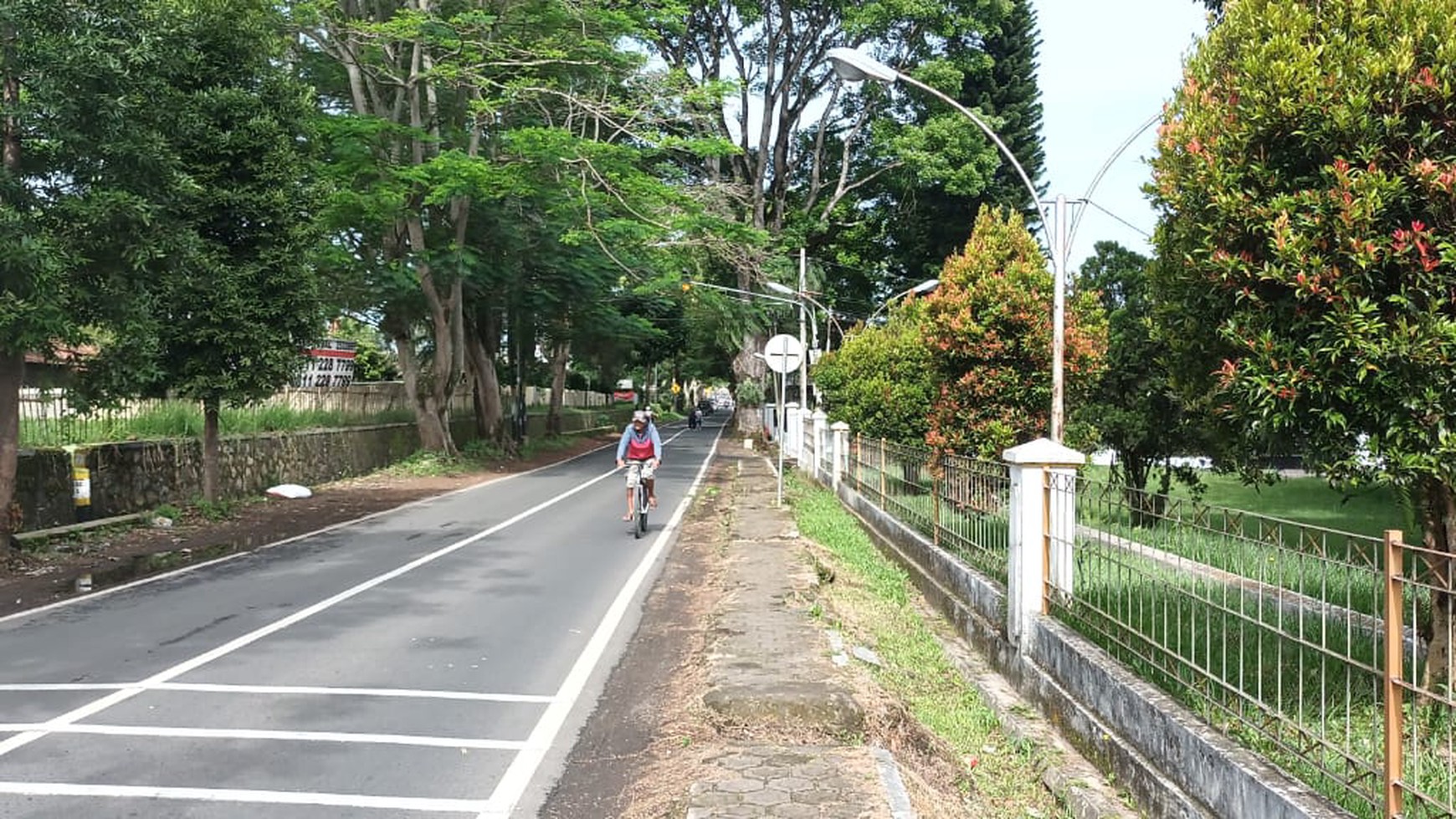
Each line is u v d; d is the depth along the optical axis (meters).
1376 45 4.59
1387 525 12.55
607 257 30.50
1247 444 5.71
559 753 5.34
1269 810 3.89
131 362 13.03
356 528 15.45
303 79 25.69
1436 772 4.09
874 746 5.22
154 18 11.46
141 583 10.62
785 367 19.19
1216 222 4.97
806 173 45.09
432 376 28.36
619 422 73.81
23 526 13.19
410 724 5.78
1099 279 15.34
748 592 9.10
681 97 24.92
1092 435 12.99
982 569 8.64
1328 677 5.09
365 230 24.67
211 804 4.58
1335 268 4.47
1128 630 5.66
